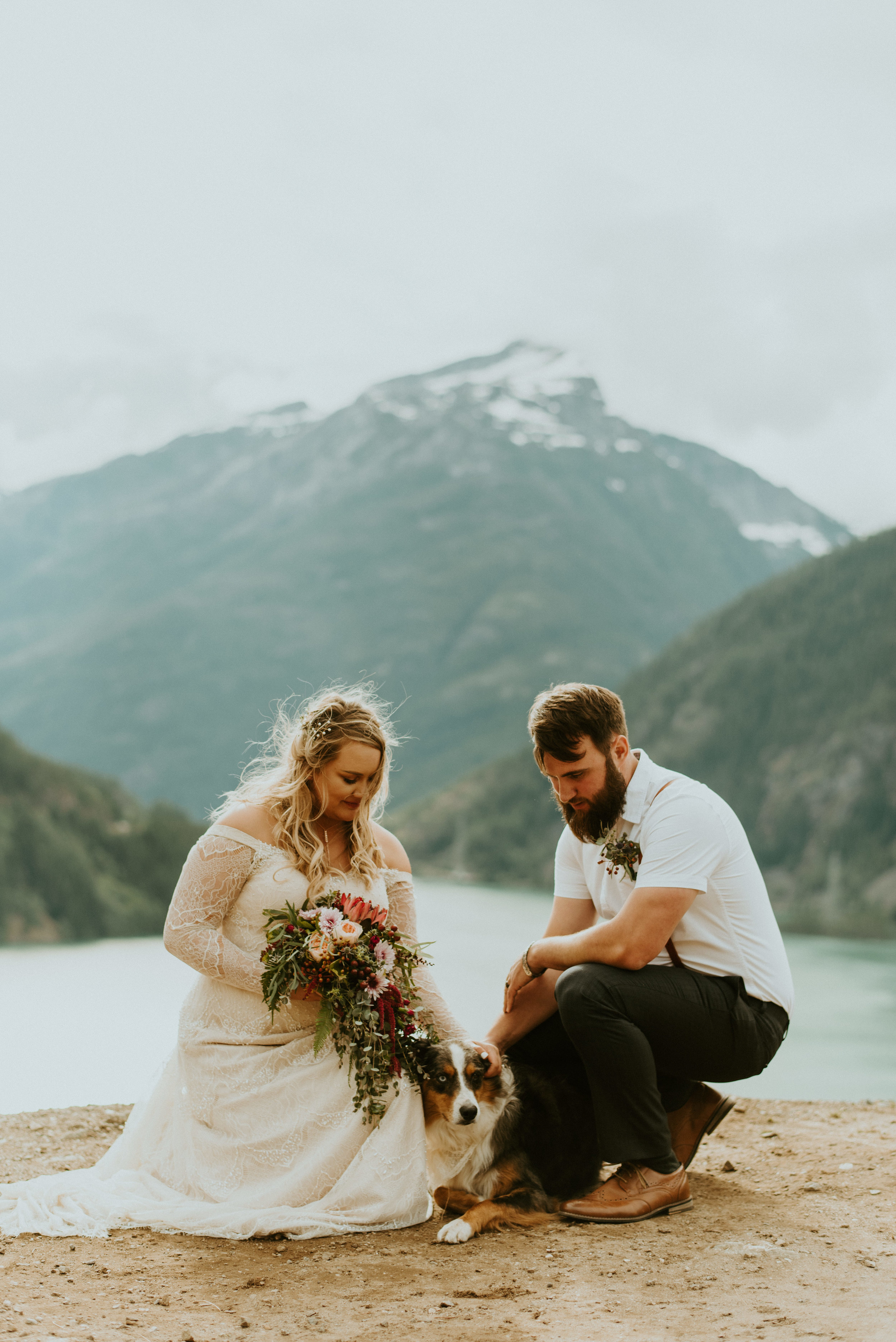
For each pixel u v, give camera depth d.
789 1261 2.89
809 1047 31.23
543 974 3.68
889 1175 3.77
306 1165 3.26
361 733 3.45
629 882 3.44
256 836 3.46
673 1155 3.38
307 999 3.39
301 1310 2.60
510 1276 2.83
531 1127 3.50
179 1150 3.40
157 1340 2.41
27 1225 3.17
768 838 106.75
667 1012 3.30
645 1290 2.71
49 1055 20.67
